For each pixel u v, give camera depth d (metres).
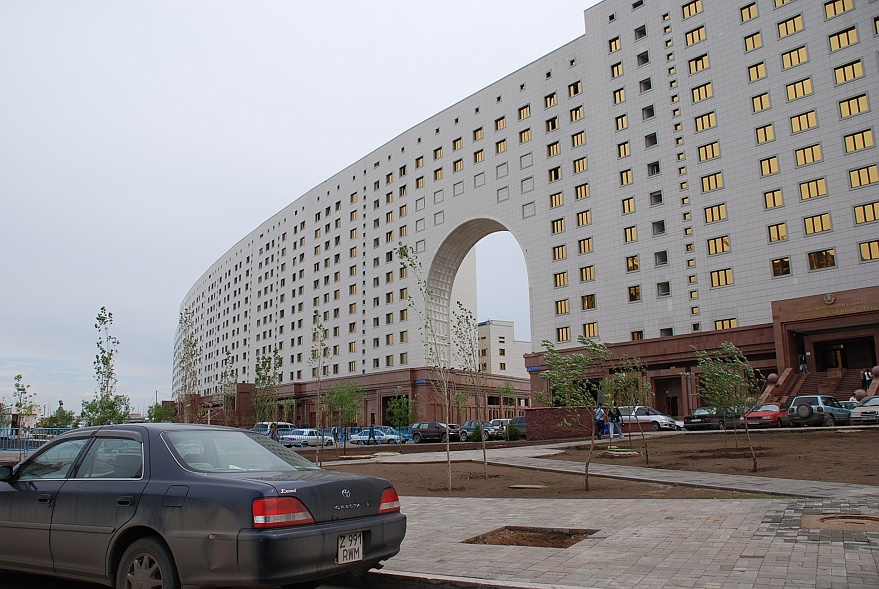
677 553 6.71
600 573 6.04
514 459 20.98
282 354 87.31
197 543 4.95
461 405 50.88
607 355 13.94
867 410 27.98
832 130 41.03
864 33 40.41
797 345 41.06
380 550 5.66
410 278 67.06
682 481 13.05
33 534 6.02
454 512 10.56
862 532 7.23
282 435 45.00
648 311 47.97
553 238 54.78
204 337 124.12
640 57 51.34
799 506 9.23
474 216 61.31
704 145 46.72
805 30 42.88
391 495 6.04
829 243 40.22
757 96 44.59
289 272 88.19
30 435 25.30
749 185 44.16
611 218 51.09
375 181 73.69
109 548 5.46
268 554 4.72
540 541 8.06
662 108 49.25
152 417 97.81
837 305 37.44
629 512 9.59
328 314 78.38
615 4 53.34
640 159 49.97
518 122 59.03
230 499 4.94
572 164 54.25
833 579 5.43
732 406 17.47
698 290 45.59
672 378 46.44
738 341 42.38
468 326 23.89
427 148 67.38
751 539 7.20
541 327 54.66
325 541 5.12
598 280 51.22
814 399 29.23
